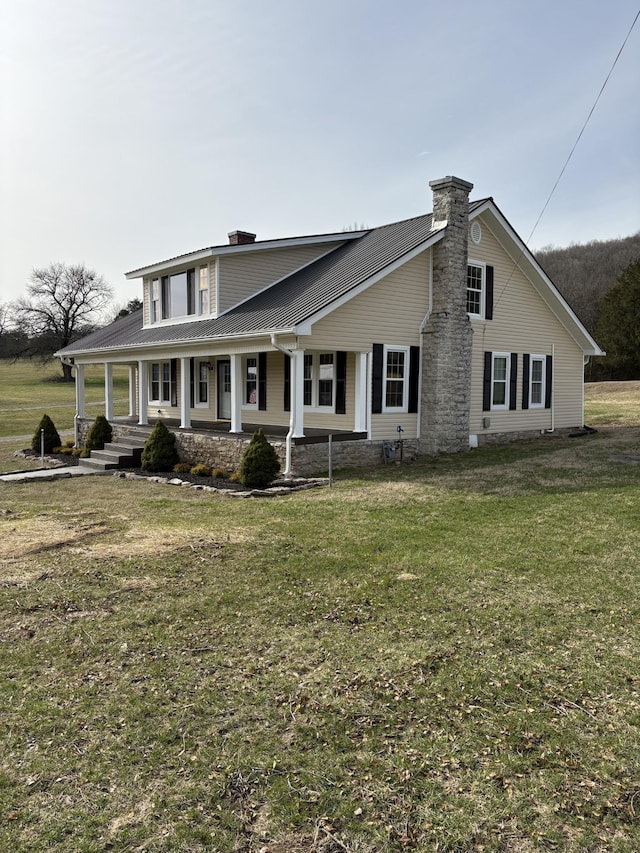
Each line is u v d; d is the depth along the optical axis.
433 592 5.83
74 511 10.20
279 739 3.67
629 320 42.84
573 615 5.24
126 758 3.51
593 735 3.62
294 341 12.70
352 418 14.89
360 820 3.02
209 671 4.48
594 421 22.28
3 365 69.25
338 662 4.55
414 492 10.50
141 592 6.07
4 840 2.91
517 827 2.95
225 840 2.91
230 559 7.04
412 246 14.35
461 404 15.37
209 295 16.55
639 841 2.84
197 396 20.48
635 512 8.46
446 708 3.93
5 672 4.51
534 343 18.31
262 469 12.12
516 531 7.80
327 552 7.19
